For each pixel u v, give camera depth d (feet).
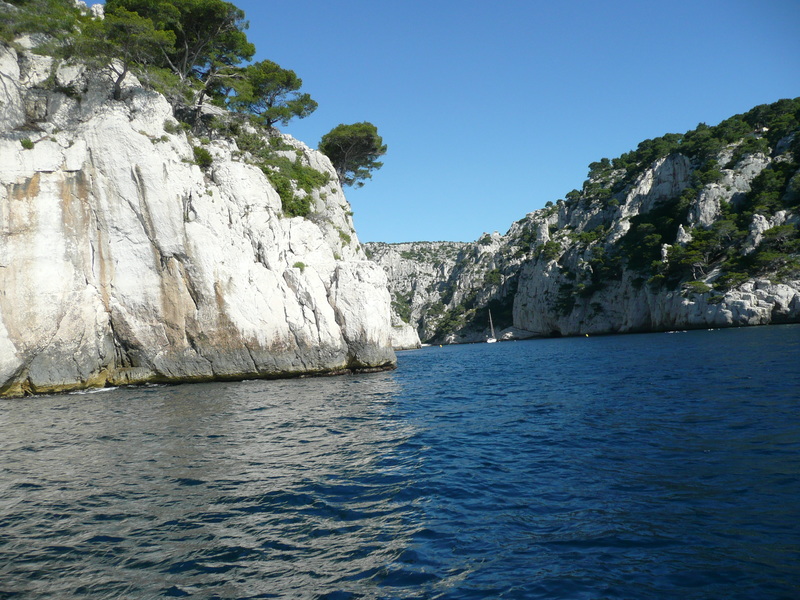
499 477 37.68
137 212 111.45
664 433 46.29
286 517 31.19
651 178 420.77
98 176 110.63
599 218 480.23
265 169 141.38
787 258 260.83
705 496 30.35
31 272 102.83
